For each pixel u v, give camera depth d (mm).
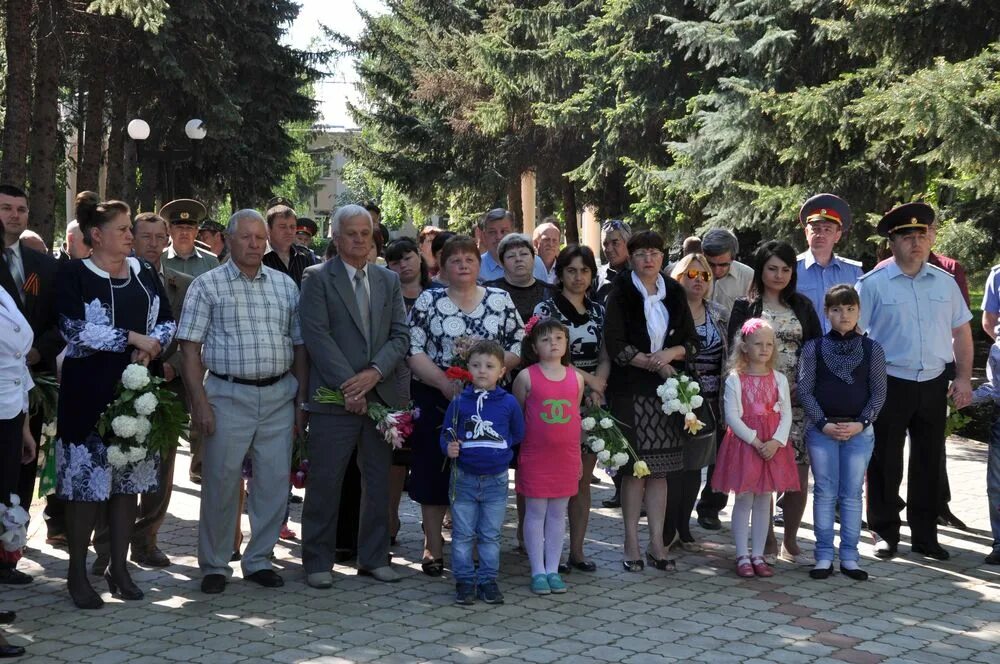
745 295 8352
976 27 12930
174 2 22234
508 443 6082
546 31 23844
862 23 13391
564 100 22938
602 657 5145
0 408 5504
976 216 13250
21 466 6473
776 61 16016
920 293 7172
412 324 6551
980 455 10742
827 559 6676
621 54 20453
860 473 6715
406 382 7188
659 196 18859
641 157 20953
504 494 6109
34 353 6430
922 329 7121
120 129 23453
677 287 6746
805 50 16031
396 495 7270
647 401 6656
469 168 30359
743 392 6652
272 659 5059
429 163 31375
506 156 27922
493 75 24125
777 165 16391
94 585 6250
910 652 5301
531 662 5059
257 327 6184
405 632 5477
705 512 7906
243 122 26109
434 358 6504
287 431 6348
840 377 6703
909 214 7172
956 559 7152
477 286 6668
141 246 7176
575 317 6816
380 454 6426
